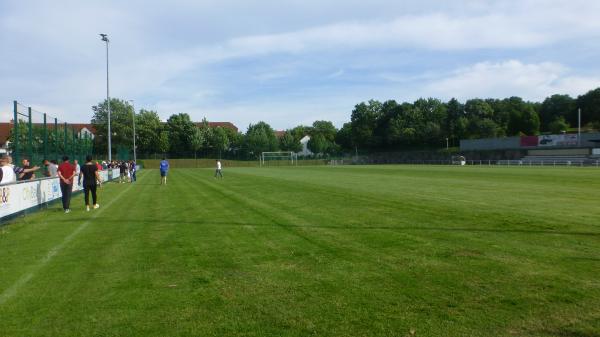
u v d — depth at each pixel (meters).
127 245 9.05
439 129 109.69
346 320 4.77
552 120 110.81
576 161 63.50
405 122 114.62
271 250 8.23
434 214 12.41
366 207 14.33
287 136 121.12
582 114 104.19
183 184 29.73
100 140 95.44
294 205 15.32
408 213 12.73
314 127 150.88
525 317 4.76
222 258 7.71
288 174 42.81
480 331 4.43
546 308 5.00
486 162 79.62
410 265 6.93
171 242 9.27
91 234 10.47
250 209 14.52
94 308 5.31
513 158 81.62
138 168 68.94
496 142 87.00
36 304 5.48
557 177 29.75
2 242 9.57
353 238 9.18
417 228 10.23
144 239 9.68
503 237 8.99
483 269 6.62
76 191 22.80
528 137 80.56
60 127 27.19
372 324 4.65
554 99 114.62
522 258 7.23
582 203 14.69
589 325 4.54
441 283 5.98
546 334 4.35
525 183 24.39
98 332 4.61
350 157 111.19
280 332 4.51
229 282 6.27
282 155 110.75
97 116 95.50
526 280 6.04
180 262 7.50
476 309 5.02
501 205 14.27
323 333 4.46
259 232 10.15
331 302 5.34
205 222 11.94
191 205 16.33
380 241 8.82
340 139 130.62
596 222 10.68
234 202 16.92
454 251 7.82
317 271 6.71
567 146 73.69
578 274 6.28
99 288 6.10
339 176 36.62
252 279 6.38
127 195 21.55
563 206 13.88
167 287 6.10
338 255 7.70
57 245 9.16
